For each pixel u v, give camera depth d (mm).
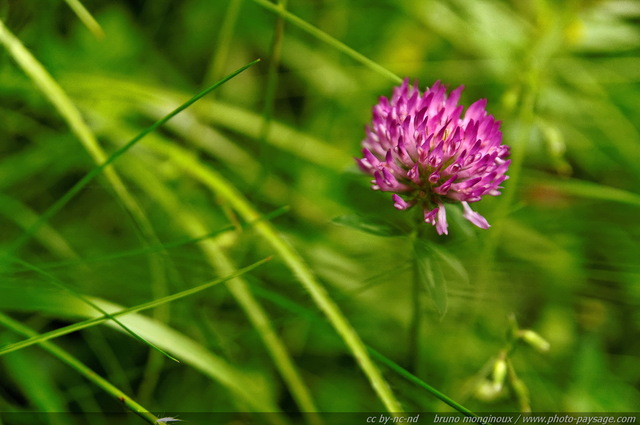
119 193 468
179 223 487
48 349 436
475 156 440
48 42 505
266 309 487
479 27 536
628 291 501
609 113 533
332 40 470
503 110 500
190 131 508
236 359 480
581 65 541
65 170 500
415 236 452
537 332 496
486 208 510
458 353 486
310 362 484
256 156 522
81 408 469
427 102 443
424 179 443
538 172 519
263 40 541
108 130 495
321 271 494
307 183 517
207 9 540
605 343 497
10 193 496
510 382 457
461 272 447
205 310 483
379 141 446
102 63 517
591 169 530
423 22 546
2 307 449
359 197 517
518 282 503
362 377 482
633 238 510
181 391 475
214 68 507
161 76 529
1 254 452
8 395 467
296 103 538
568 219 514
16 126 500
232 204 490
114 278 482
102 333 480
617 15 519
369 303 493
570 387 486
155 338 448
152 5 535
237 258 491
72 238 493
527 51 517
